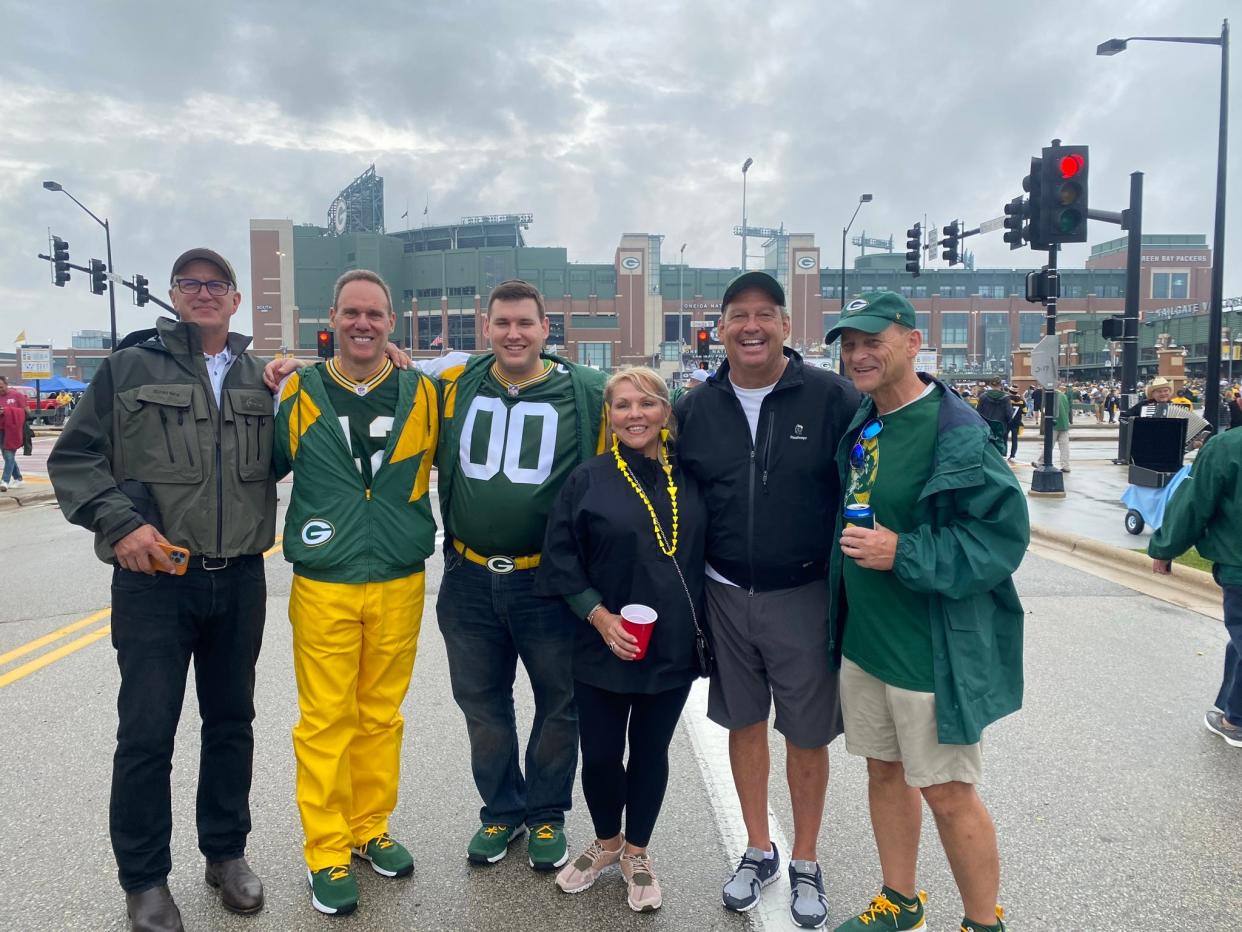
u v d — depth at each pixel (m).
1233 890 3.08
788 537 2.99
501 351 3.18
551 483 3.18
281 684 5.28
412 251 116.12
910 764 2.62
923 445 2.60
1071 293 109.56
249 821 3.11
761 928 2.88
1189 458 17.89
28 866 3.22
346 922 2.90
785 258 108.69
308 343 102.31
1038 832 3.51
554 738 3.26
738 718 3.12
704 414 3.12
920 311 104.56
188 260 2.92
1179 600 7.42
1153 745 4.37
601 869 3.16
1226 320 67.25
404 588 3.19
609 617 2.87
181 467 2.85
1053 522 11.30
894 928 2.81
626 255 102.50
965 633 2.54
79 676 5.44
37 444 29.05
